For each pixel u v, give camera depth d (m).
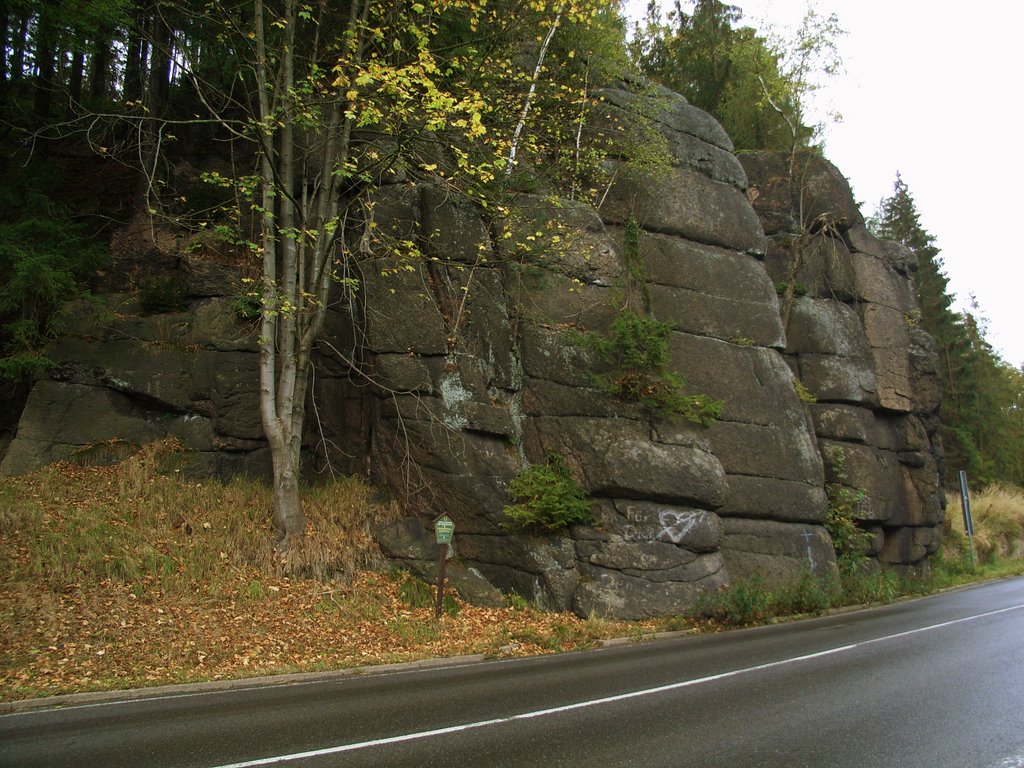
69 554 11.29
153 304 16.25
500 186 16.64
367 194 15.64
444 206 16.11
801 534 17.58
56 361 14.86
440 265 15.80
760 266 20.23
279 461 13.33
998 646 10.77
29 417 14.41
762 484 17.30
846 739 6.07
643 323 16.45
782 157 24.88
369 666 10.05
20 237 15.09
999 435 49.88
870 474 21.05
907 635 12.09
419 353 15.11
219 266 16.72
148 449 14.78
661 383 16.25
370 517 14.48
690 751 5.74
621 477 14.89
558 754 5.66
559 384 15.92
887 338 23.83
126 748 5.90
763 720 6.68
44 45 17.05
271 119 12.35
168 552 12.16
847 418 21.27
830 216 24.16
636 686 8.25
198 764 5.44
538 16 16.86
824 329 22.12
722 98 30.44
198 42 16.73
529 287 16.78
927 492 23.47
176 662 9.42
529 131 19.17
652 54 30.42
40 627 9.63
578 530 14.59
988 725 6.48
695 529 15.09
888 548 22.56
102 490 13.59
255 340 16.08
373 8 13.72
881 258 25.06
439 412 14.84
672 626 13.43
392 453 14.92
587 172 19.48
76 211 18.00
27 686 8.20
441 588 12.43
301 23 16.27
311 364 16.20
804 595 15.47
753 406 18.00
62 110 20.34
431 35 15.36
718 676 8.79
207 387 15.65
